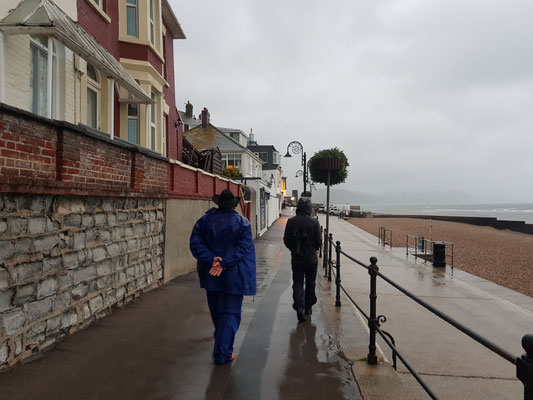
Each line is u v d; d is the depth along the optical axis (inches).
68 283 167.8
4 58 209.5
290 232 222.2
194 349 163.3
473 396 153.5
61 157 159.8
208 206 438.9
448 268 499.8
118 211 219.5
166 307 227.3
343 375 145.8
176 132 610.9
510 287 410.3
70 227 169.3
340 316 230.2
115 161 215.3
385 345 209.6
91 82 331.9
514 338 233.9
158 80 432.8
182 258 341.7
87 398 118.3
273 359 159.0
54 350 151.6
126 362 146.6
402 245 780.6
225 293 150.3
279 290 300.5
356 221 1672.0
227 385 133.0
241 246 148.0
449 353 201.0
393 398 127.4
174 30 569.6
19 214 136.6
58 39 192.7
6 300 130.5
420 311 281.7
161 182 289.3
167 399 120.6
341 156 470.3
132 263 239.0
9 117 130.1
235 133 2063.2
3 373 127.0
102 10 342.0
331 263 347.6
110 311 208.1
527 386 66.1
